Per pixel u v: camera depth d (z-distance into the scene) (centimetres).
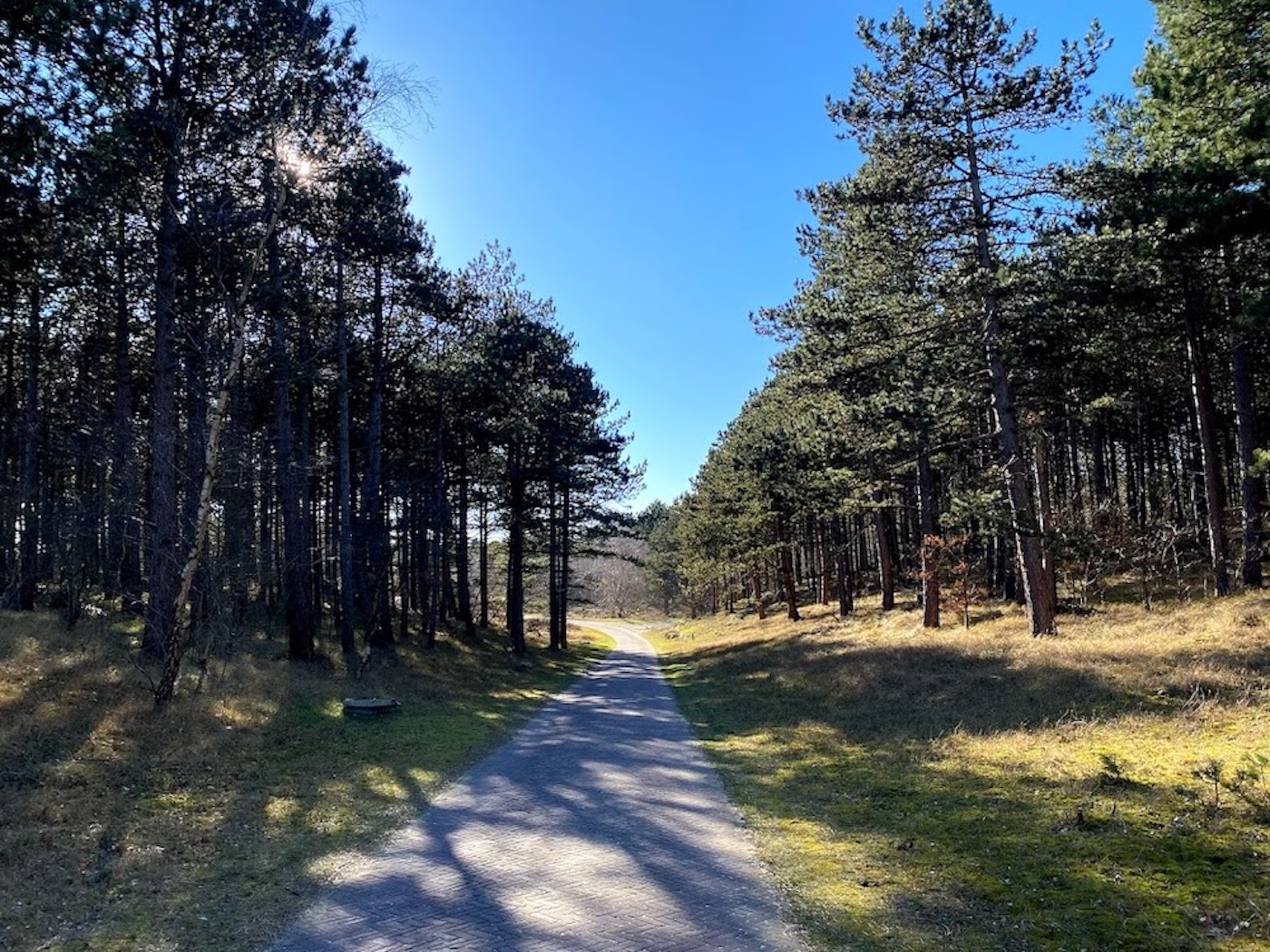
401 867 696
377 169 1947
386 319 2588
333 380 2233
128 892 630
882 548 3338
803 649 2595
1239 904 520
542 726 1591
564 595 4178
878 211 1858
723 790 995
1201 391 2119
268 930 555
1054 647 1659
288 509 2058
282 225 1579
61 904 599
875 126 1883
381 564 2528
